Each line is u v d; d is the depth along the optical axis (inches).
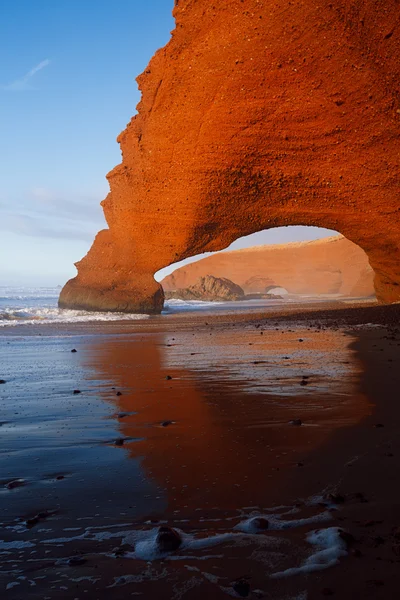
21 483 123.4
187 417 192.5
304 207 1048.8
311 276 3602.4
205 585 75.6
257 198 1061.8
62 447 156.7
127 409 210.7
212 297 2847.0
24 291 4092.0
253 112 986.7
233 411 199.8
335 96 941.8
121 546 88.7
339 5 875.4
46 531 95.3
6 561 84.0
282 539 89.6
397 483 115.3
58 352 450.6
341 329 610.2
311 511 101.5
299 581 75.9
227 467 131.6
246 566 80.7
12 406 222.4
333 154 986.1
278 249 3809.1
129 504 108.3
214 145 1026.7
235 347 458.6
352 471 124.2
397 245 1034.1
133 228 1235.2
